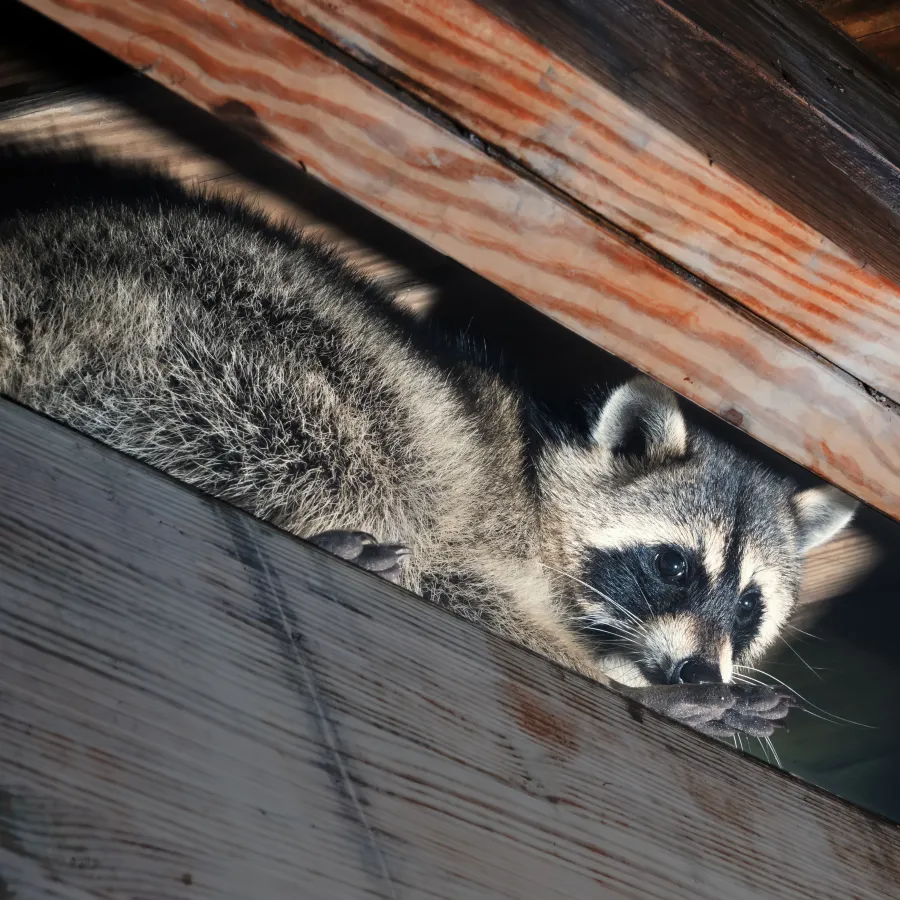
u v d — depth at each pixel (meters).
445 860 1.75
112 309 4.20
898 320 3.42
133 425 4.14
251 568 1.92
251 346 4.43
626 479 6.22
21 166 4.33
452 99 2.75
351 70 2.64
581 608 6.07
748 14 3.65
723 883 2.25
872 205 3.53
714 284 3.22
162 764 1.49
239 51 2.54
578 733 2.26
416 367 4.97
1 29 3.34
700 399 3.39
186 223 4.46
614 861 2.05
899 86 4.44
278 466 4.40
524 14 2.77
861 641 6.71
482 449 5.31
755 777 2.62
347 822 1.65
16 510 1.64
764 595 6.50
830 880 2.54
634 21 3.09
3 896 1.20
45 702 1.43
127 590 1.68
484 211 2.90
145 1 2.42
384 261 4.97
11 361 4.02
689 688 5.04
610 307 3.15
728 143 3.17
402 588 2.18
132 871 1.34
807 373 3.46
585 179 2.97
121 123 4.05
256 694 1.70
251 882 1.45
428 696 2.00
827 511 6.30
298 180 4.47
